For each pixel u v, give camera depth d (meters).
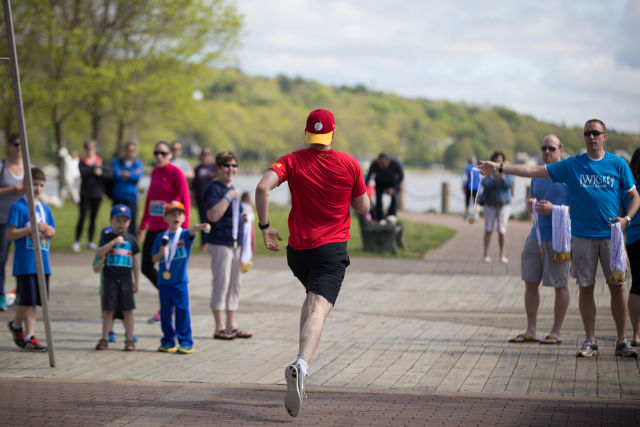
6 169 16.27
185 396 10.07
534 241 13.04
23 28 48.47
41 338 14.21
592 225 11.84
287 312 16.67
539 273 13.05
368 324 15.03
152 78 51.38
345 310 16.56
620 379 10.65
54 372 11.59
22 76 50.31
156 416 9.10
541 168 11.97
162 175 14.88
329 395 10.03
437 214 47.84
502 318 15.52
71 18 51.00
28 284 13.07
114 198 23.48
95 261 13.02
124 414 9.20
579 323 14.84
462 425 8.54
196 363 12.13
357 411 9.21
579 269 11.98
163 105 54.16
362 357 12.27
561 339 13.27
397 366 11.65
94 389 10.48
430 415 8.98
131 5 50.72
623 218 11.62
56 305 17.69
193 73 53.06
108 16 51.34
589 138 11.70
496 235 32.41
